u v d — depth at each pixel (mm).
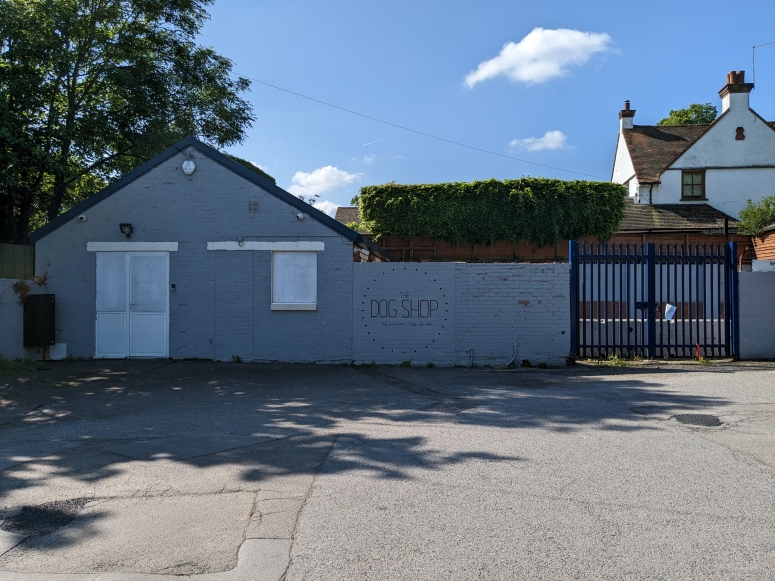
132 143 18391
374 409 8094
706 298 12648
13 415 7840
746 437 6480
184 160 12641
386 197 19734
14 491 5008
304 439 6543
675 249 12578
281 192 12453
